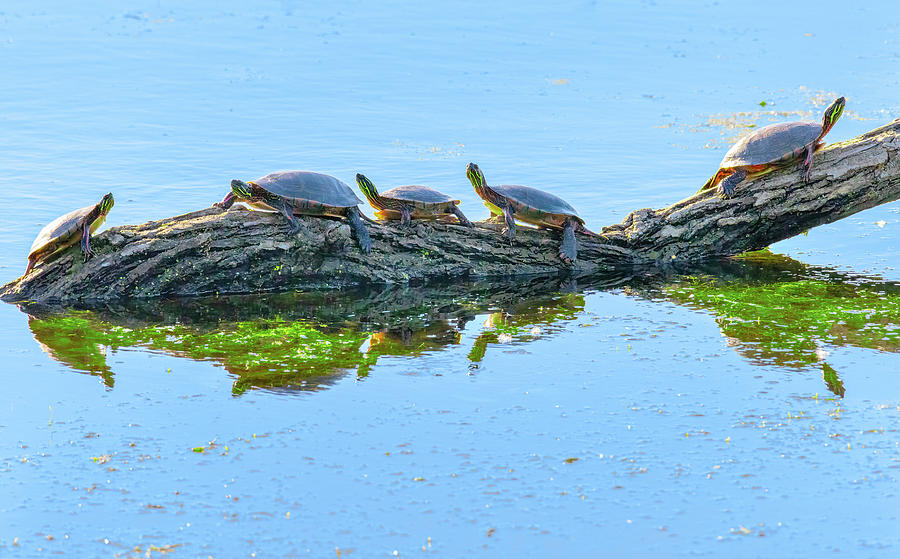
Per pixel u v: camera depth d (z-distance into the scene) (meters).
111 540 22.19
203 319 39.81
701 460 25.81
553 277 47.44
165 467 25.67
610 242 49.03
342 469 25.52
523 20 121.06
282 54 99.94
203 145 67.44
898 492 23.89
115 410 29.50
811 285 43.88
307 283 45.28
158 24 116.06
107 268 42.25
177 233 42.97
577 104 80.44
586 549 21.77
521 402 29.97
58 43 103.00
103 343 36.19
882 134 46.94
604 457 26.09
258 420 28.69
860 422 27.92
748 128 71.88
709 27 117.31
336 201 44.34
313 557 21.53
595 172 62.19
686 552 21.61
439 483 24.72
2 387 31.38
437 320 39.69
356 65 95.06
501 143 68.81
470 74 91.75
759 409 29.03
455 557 21.50
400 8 128.75
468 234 47.19
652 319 39.03
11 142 67.06
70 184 58.25
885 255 49.44
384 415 29.00
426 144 68.50
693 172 61.97
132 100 80.12
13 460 26.03
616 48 104.62
